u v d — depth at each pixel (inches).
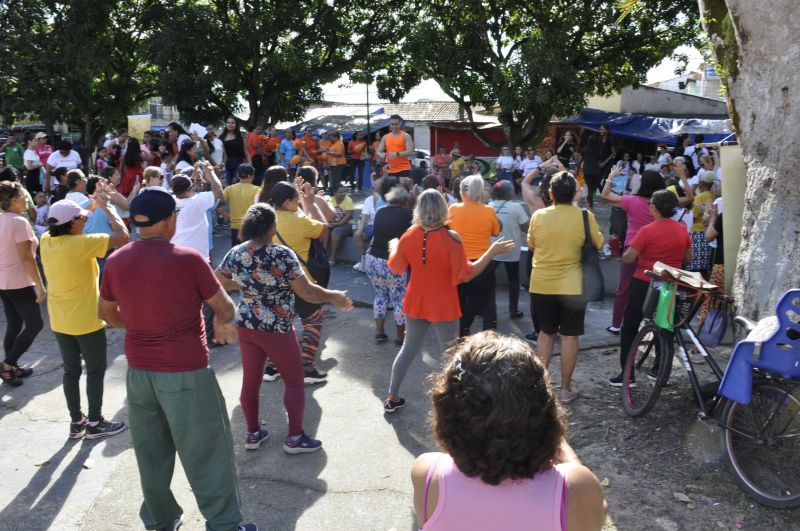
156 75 844.6
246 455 158.1
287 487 144.3
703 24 180.5
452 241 163.6
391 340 240.4
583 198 282.4
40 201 349.4
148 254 113.4
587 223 173.6
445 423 55.8
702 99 1136.8
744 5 153.3
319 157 608.7
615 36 739.4
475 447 53.7
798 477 130.6
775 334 126.2
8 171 286.8
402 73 874.1
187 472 116.6
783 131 152.1
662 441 156.6
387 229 225.1
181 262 113.7
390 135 413.4
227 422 121.0
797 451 130.6
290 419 155.9
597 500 55.2
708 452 149.9
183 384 113.7
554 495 53.7
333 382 202.1
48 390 203.2
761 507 130.2
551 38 668.1
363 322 264.1
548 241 174.9
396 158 409.4
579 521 54.1
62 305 160.4
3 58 724.7
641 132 952.3
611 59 764.6
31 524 133.7
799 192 151.3
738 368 132.8
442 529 55.1
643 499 134.1
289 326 152.9
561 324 179.2
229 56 761.0
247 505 137.7
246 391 156.1
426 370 210.8
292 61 757.9
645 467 146.3
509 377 54.1
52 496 143.9
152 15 823.7
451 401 55.4
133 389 116.0
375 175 518.0
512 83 653.3
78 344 166.9
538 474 55.0
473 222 208.4
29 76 753.6
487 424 52.7
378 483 145.0
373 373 209.0
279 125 1115.3
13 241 196.9
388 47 869.8
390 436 166.6
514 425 52.9
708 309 161.8
